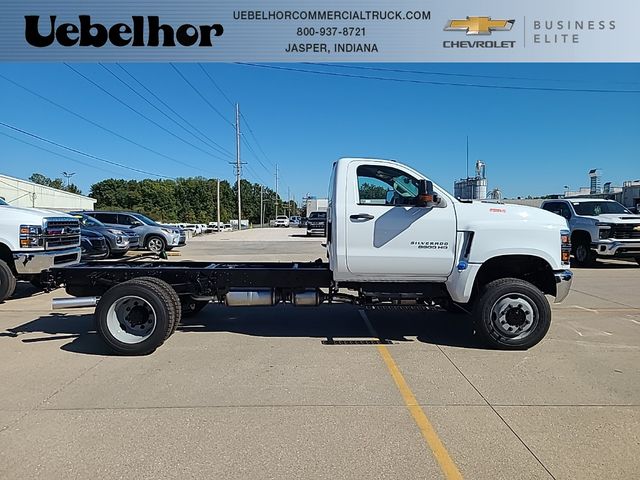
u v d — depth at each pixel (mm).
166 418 4188
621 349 6234
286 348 6281
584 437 3838
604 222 14914
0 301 9203
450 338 6762
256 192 136500
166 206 95938
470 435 3875
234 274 6605
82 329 7281
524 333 6117
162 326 5902
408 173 6395
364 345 6422
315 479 3254
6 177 50875
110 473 3326
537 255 6168
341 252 6250
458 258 6262
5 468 3389
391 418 4188
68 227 10367
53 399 4609
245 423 4090
